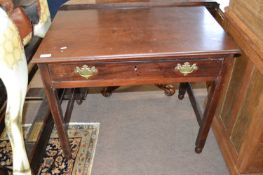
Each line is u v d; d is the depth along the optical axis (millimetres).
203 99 1700
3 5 1035
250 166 1087
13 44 913
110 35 1029
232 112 1216
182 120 1551
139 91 1795
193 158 1313
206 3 1346
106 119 1561
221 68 983
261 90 935
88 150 1356
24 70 972
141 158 1314
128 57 894
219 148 1359
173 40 985
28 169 980
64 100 1637
